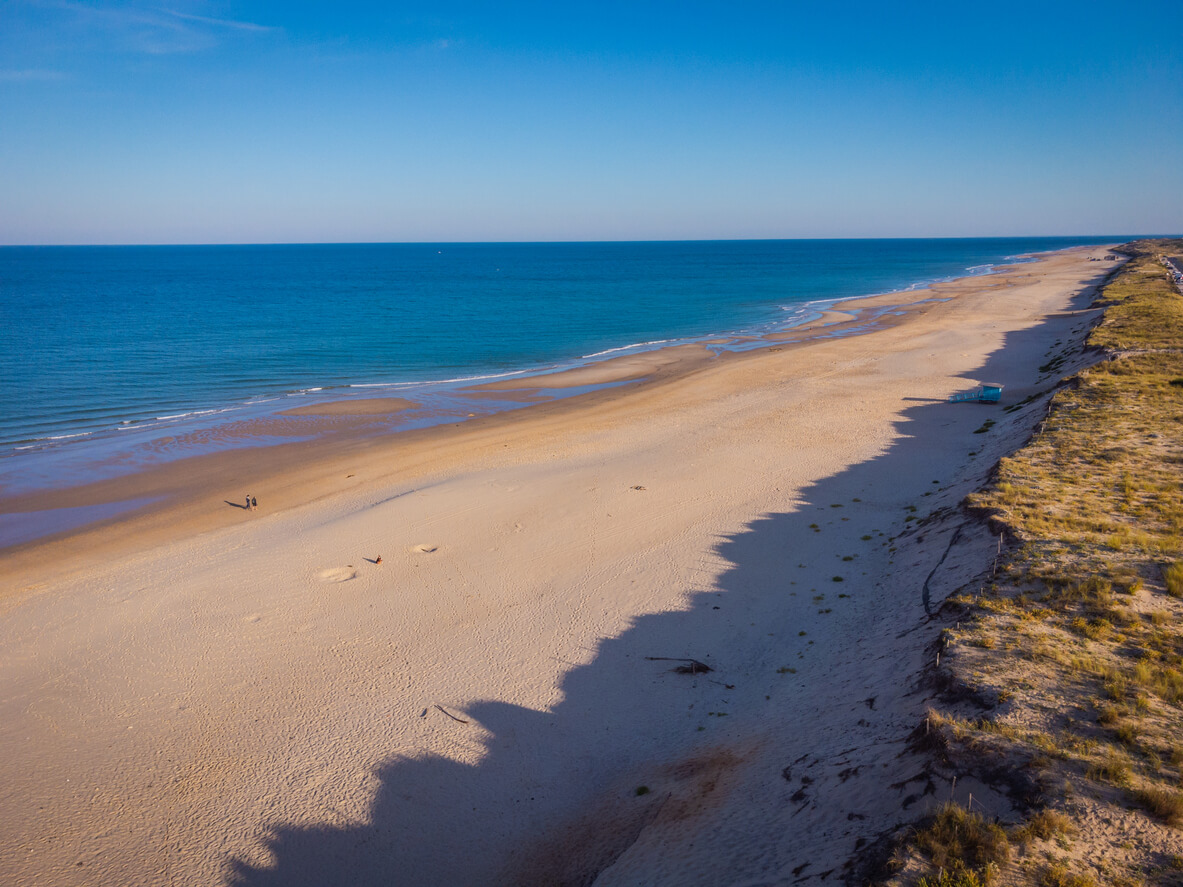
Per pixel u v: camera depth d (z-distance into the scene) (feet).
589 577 72.84
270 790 46.47
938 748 36.65
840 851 32.53
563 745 49.78
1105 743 35.73
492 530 84.02
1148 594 50.98
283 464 113.50
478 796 45.52
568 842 41.37
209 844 42.52
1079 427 94.17
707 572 72.79
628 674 57.21
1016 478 76.84
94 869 41.06
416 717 52.90
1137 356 133.49
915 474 97.40
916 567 66.54
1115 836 29.94
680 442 117.29
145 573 76.07
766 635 61.62
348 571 74.95
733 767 44.27
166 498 99.71
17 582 75.36
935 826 31.04
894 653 51.93
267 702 54.90
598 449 115.65
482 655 60.34
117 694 56.18
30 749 50.49
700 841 37.55
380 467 110.83
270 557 78.48
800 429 122.42
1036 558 57.67
